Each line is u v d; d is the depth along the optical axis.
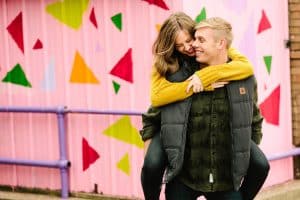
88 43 5.61
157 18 5.24
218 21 3.17
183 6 5.08
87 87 5.66
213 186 3.25
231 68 3.14
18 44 5.96
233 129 3.16
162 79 3.25
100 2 5.52
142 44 5.35
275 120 6.02
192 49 3.24
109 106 5.57
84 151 5.74
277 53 6.04
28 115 5.98
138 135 5.46
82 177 5.77
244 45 5.67
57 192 5.92
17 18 5.93
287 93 6.12
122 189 5.60
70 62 5.72
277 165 6.07
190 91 3.17
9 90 6.04
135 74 5.41
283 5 6.07
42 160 5.91
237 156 3.16
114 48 5.49
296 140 6.19
